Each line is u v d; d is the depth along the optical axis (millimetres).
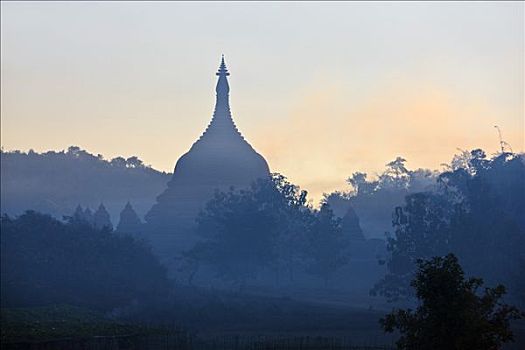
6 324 181500
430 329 113875
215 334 192625
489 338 113125
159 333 176875
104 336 169250
